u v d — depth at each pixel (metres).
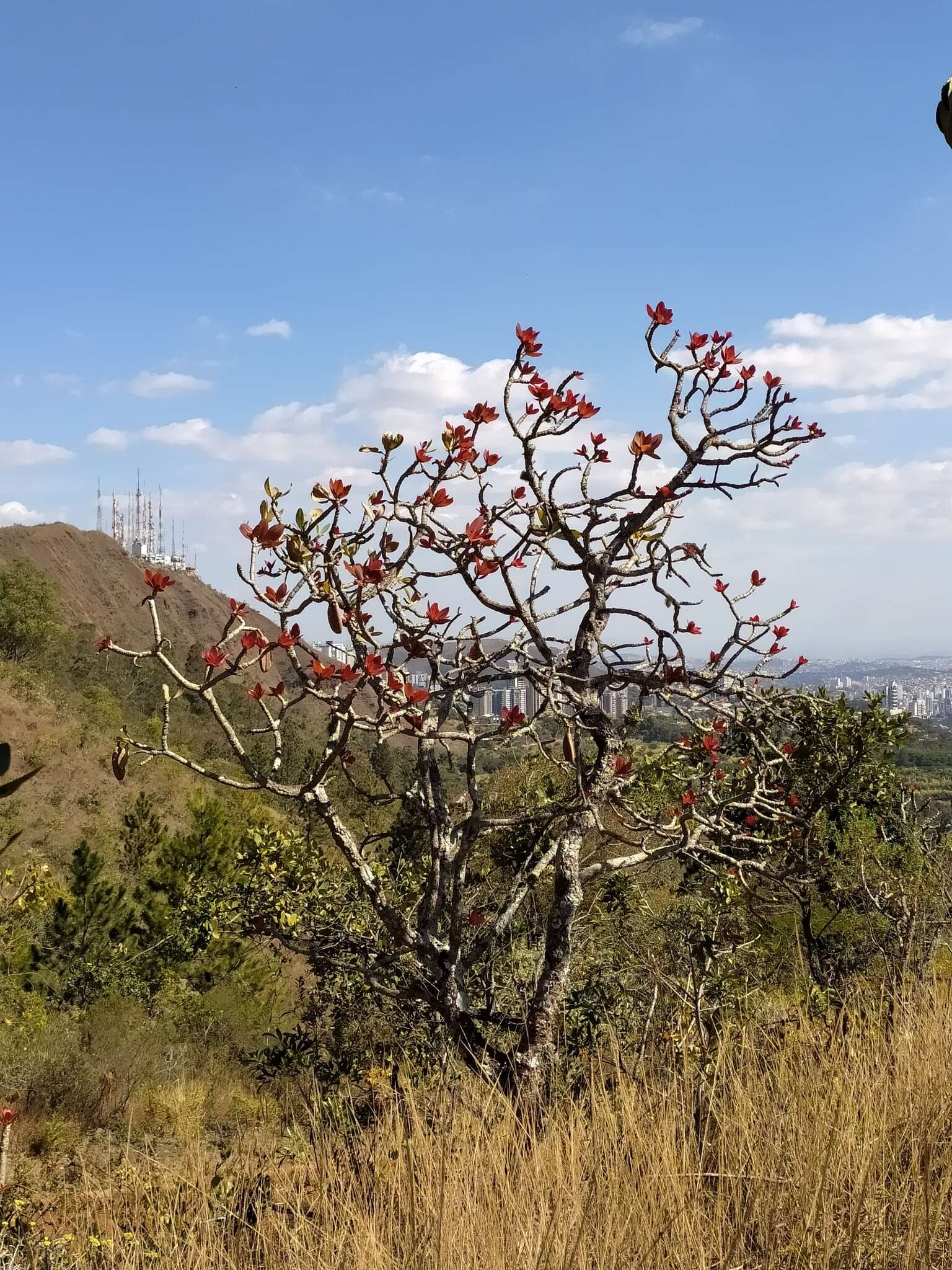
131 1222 2.61
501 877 4.30
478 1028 3.54
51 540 107.25
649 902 4.70
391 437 3.17
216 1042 11.01
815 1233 1.98
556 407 3.34
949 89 2.14
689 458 3.50
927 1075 2.65
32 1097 7.43
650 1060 3.22
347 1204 2.27
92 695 35.03
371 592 2.88
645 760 3.75
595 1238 2.03
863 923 4.76
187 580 116.38
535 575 3.53
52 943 12.77
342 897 4.23
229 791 27.44
